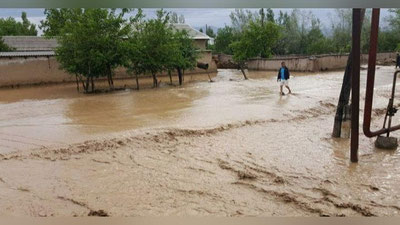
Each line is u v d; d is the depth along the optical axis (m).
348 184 5.51
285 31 46.69
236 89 19.23
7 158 6.83
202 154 7.10
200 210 4.55
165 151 7.28
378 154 7.16
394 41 43.97
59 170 6.15
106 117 11.36
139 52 20.20
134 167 6.29
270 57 38.03
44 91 20.61
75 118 11.30
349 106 8.33
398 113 11.61
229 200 4.89
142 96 17.12
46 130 9.36
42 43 30.94
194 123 9.76
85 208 4.62
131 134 8.39
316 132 9.07
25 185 5.45
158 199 4.91
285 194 5.08
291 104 13.16
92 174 5.94
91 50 18.97
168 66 22.38
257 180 5.68
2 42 27.39
